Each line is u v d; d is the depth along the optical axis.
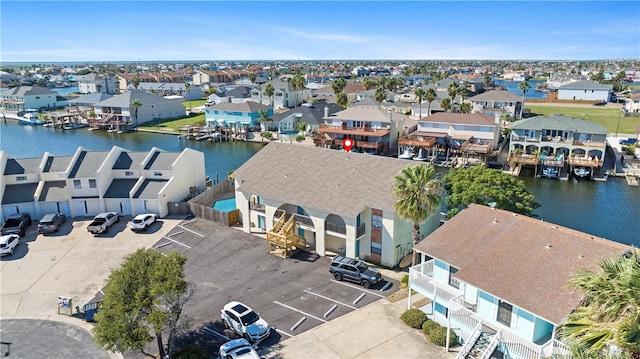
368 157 45.09
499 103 124.38
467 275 26.50
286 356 27.84
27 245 44.72
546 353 22.67
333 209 40.34
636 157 80.56
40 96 152.62
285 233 41.62
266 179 46.88
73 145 105.38
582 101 158.00
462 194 44.31
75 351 28.77
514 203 43.88
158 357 28.02
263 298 34.81
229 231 48.00
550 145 76.81
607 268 17.00
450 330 28.28
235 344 27.39
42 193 51.78
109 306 25.02
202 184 60.78
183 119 135.25
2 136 116.94
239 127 112.69
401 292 35.38
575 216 57.88
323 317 32.09
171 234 47.22
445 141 86.56
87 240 45.88
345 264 37.28
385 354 27.88
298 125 107.31
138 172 54.53
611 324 15.18
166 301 25.92
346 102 123.56
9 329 31.11
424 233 44.47
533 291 24.17
